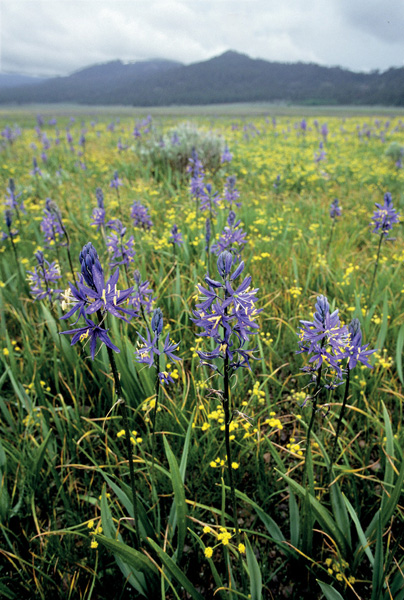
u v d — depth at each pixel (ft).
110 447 9.95
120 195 27.37
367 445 9.88
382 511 6.95
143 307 9.82
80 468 9.63
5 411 10.19
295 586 7.79
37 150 58.65
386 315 11.72
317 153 39.65
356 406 10.65
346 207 27.50
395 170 40.98
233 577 7.81
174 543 8.35
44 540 8.20
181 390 11.30
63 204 25.98
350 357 6.70
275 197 29.22
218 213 20.54
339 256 17.72
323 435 10.01
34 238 21.95
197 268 16.55
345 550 7.27
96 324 4.91
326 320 6.18
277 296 13.60
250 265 16.72
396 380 11.98
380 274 16.20
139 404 10.02
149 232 19.51
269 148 54.85
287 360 13.10
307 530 7.34
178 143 35.22
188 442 8.25
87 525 8.37
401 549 7.98
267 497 8.45
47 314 11.75
